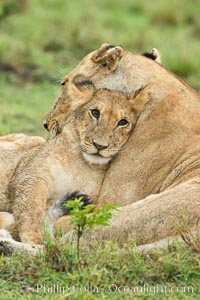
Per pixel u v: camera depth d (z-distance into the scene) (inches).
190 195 408.8
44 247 402.9
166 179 443.2
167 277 383.9
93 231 410.0
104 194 452.8
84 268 384.8
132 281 380.2
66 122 477.1
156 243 399.9
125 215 411.8
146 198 416.2
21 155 487.8
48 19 1031.0
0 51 894.4
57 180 460.4
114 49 472.1
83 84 482.9
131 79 470.3
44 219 439.2
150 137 452.4
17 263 391.5
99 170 461.7
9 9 1016.2
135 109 460.1
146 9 1164.5
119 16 1111.6
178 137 447.8
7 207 478.3
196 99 463.2
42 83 812.0
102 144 451.5
